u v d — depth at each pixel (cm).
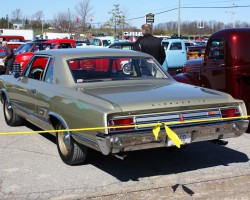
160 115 465
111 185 481
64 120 527
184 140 479
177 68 2172
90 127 465
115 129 444
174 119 471
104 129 441
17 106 716
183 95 500
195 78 820
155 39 923
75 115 497
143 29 929
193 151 629
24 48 1745
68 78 551
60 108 534
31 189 470
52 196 449
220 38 740
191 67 837
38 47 1733
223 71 736
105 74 576
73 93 518
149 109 458
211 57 770
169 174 520
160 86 558
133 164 563
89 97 487
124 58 600
